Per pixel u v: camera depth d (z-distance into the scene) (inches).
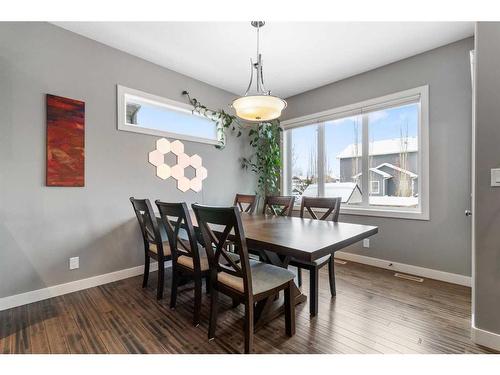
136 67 113.7
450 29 93.0
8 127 82.0
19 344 63.5
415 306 82.4
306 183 159.2
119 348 61.8
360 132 132.9
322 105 146.9
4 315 77.3
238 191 160.6
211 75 133.5
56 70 91.5
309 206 105.1
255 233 69.9
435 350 60.8
